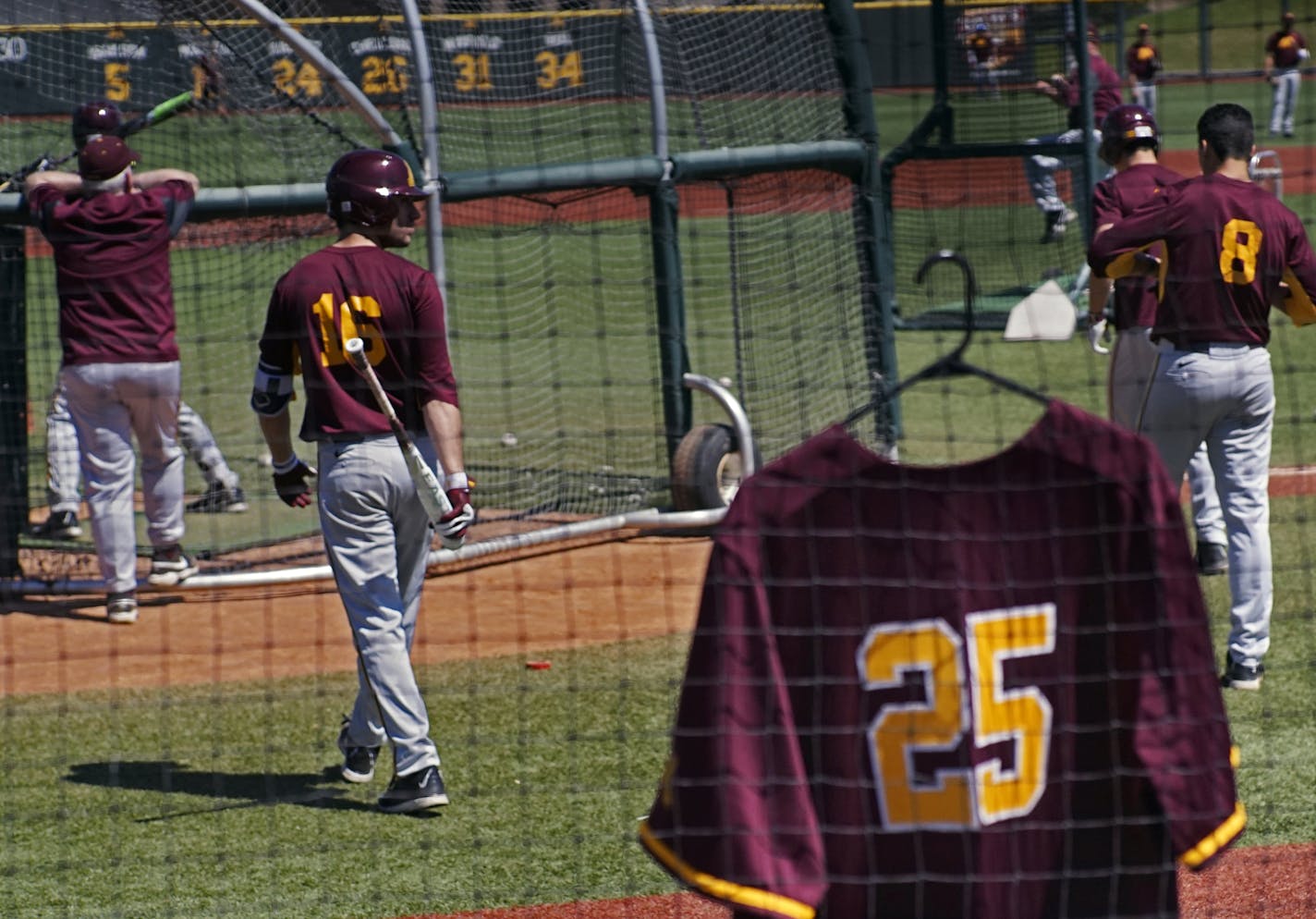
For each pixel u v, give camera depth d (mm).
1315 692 21266
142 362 25156
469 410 38719
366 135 32344
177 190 25500
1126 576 11164
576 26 35500
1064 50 49250
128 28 32906
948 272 50094
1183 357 21062
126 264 24812
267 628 25547
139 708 21766
